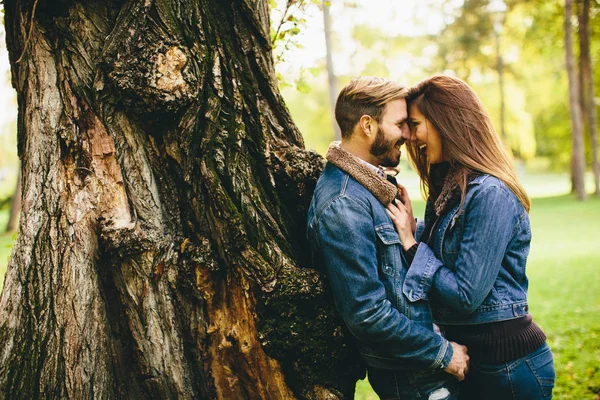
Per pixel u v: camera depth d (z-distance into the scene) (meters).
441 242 2.07
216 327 1.99
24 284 1.94
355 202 1.95
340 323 2.02
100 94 1.95
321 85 25.45
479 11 27.69
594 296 6.91
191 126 1.96
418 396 2.03
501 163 2.05
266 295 1.91
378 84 2.04
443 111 2.08
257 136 2.09
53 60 2.01
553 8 23.62
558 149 31.28
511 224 1.97
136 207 1.98
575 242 11.88
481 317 2.01
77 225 1.95
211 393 2.02
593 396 3.87
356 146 2.08
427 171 2.38
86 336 1.92
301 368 1.93
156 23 1.91
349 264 1.90
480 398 2.09
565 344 5.07
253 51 2.12
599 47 25.58
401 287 2.00
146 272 1.95
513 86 30.25
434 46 27.98
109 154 1.98
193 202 1.99
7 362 1.90
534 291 7.43
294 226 2.13
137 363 1.99
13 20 2.14
